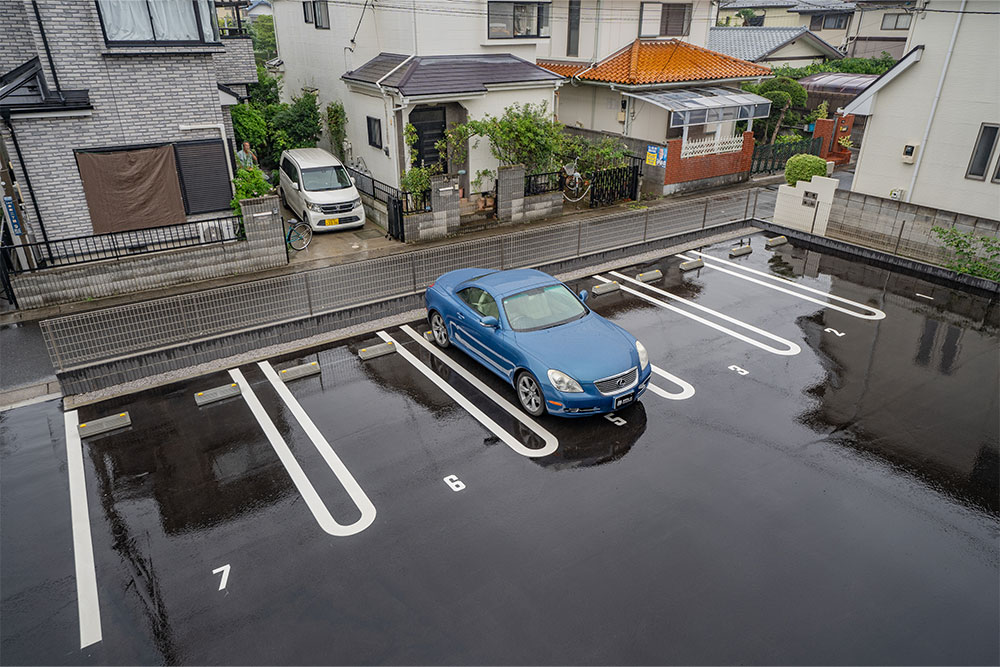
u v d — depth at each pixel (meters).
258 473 7.04
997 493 6.73
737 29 33.34
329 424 7.95
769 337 10.25
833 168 22.53
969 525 6.29
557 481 6.88
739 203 17.58
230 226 13.41
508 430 7.82
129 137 12.09
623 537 6.08
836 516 6.39
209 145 12.87
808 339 10.18
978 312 11.17
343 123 19.12
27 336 10.27
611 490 6.74
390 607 5.31
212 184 13.18
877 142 15.29
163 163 12.48
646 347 9.91
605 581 5.57
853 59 31.41
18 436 7.74
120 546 6.03
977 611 5.33
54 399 8.55
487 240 12.62
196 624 5.19
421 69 15.76
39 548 6.02
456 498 6.62
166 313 9.83
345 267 11.76
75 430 7.84
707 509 6.46
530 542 6.02
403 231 14.72
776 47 30.98
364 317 10.77
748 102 19.66
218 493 6.73
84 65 11.34
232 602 5.39
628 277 12.88
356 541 6.04
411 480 6.90
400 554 5.88
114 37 11.45
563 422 8.01
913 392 8.66
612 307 11.41
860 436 7.70
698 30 22.48
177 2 11.72
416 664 4.83
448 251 12.27
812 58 32.84
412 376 9.11
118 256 12.45
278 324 9.95
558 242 13.67
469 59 16.86
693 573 5.66
